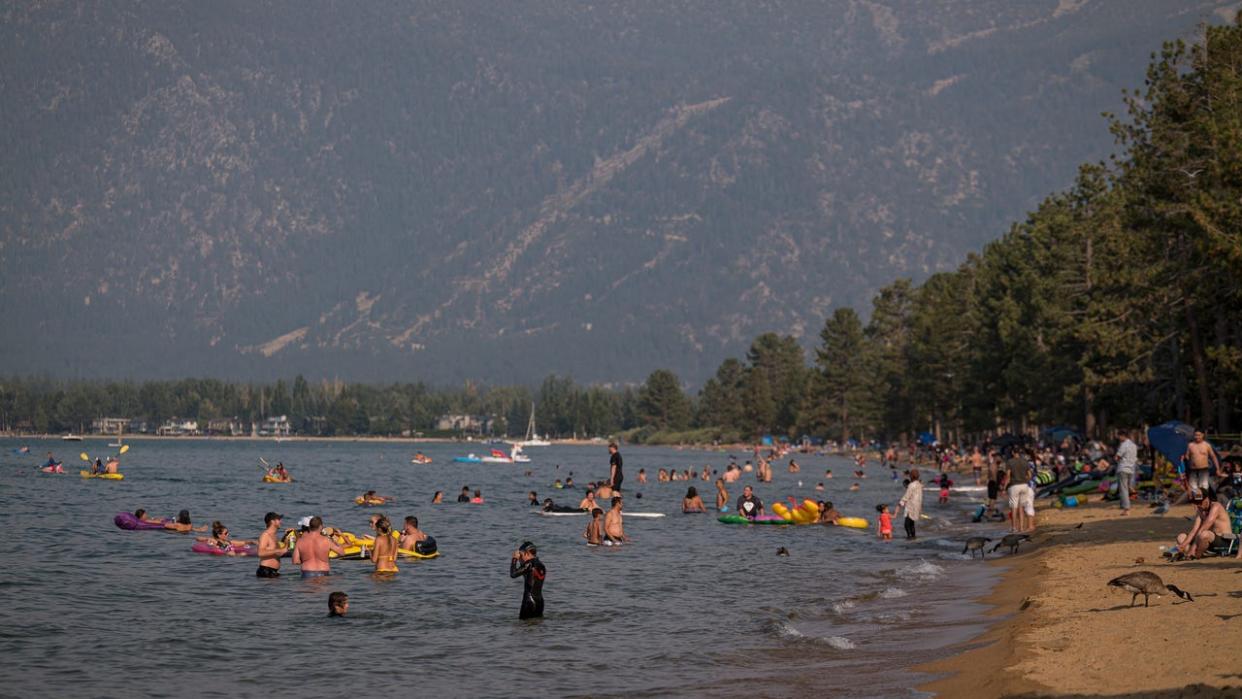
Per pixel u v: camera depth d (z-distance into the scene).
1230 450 100.25
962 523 103.19
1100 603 46.19
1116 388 150.62
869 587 61.09
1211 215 93.81
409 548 75.06
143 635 48.06
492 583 63.50
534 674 40.91
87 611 53.81
